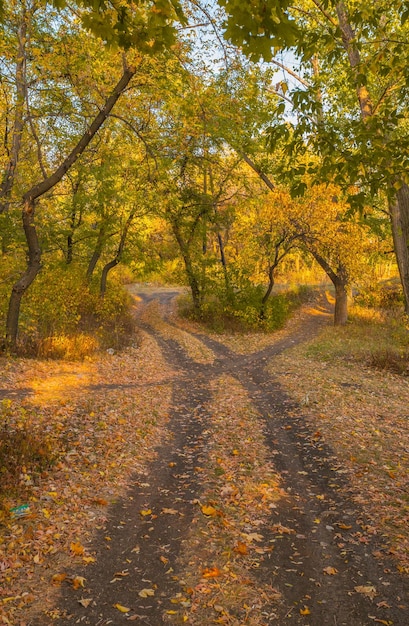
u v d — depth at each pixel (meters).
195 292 28.80
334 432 9.48
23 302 16.58
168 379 15.20
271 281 27.28
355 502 6.43
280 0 2.95
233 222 26.89
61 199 21.80
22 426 8.47
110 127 15.46
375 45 5.54
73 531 5.42
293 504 6.51
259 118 19.77
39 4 10.80
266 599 4.30
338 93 20.70
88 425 9.25
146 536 5.50
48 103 13.55
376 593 4.38
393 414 10.73
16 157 13.84
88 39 11.01
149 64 10.29
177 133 12.90
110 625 3.89
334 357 18.42
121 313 26.81
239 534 5.56
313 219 23.62
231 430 9.98
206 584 4.52
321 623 3.98
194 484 7.16
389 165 5.00
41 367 13.46
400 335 21.69
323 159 5.31
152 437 9.37
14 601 4.08
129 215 23.69
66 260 23.42
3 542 4.94
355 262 24.91
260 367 17.53
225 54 7.57
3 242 18.56
